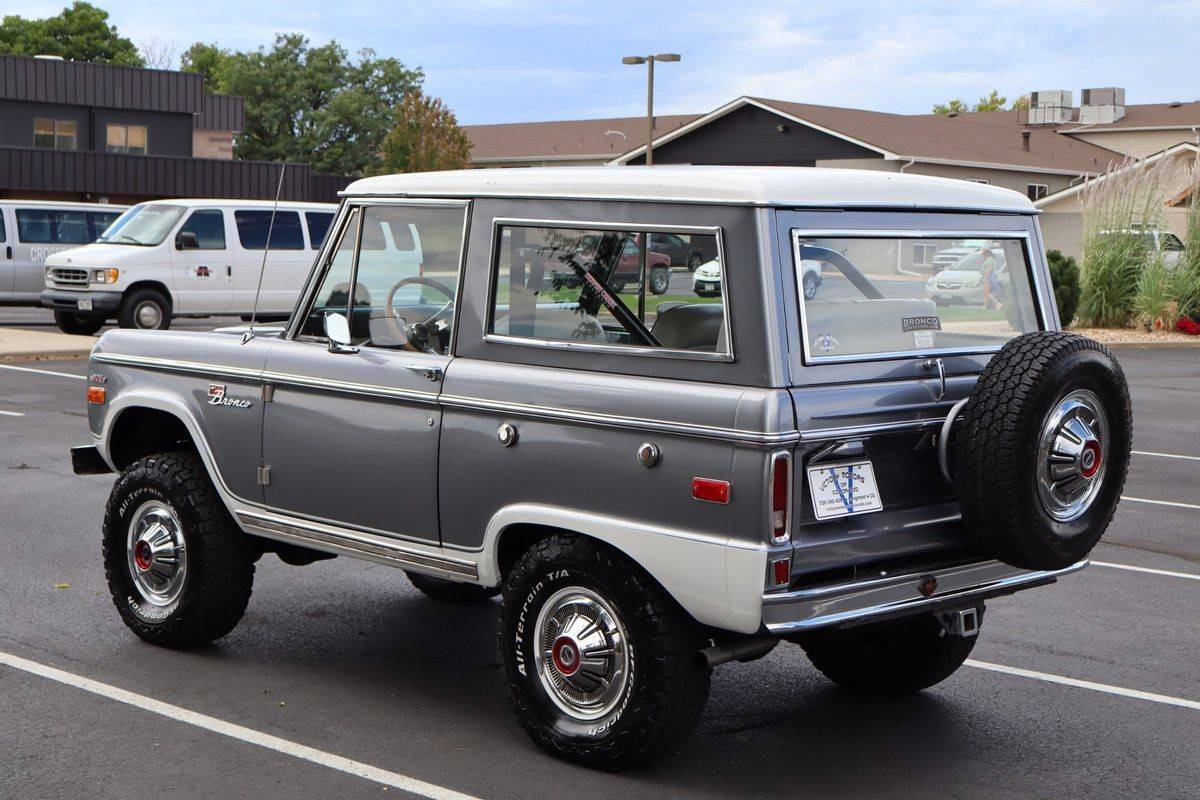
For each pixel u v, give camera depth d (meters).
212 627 6.45
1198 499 11.18
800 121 45.25
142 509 6.59
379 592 7.83
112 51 84.38
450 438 5.39
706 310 4.78
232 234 21.69
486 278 5.41
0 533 8.97
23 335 22.27
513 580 5.19
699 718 4.96
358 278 5.92
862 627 5.91
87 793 4.78
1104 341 25.83
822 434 4.62
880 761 5.27
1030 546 4.85
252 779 4.95
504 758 5.20
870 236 5.00
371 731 5.48
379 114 89.44
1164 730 5.69
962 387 5.17
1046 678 6.41
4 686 5.94
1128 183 28.03
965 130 51.03
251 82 88.69
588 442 4.95
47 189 41.66
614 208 5.05
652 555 4.75
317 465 5.90
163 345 6.58
